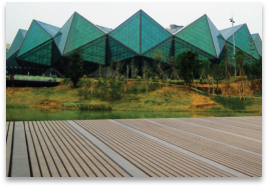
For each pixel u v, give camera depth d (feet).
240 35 246.68
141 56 197.77
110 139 34.04
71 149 27.73
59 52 213.66
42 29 228.02
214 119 60.80
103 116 93.91
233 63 191.01
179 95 148.25
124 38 212.64
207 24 237.04
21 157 23.73
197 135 40.65
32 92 152.05
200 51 217.77
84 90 157.69
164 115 100.37
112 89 160.45
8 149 26.25
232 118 63.62
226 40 226.79
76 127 41.01
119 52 210.18
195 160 26.86
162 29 223.51
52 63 220.23
